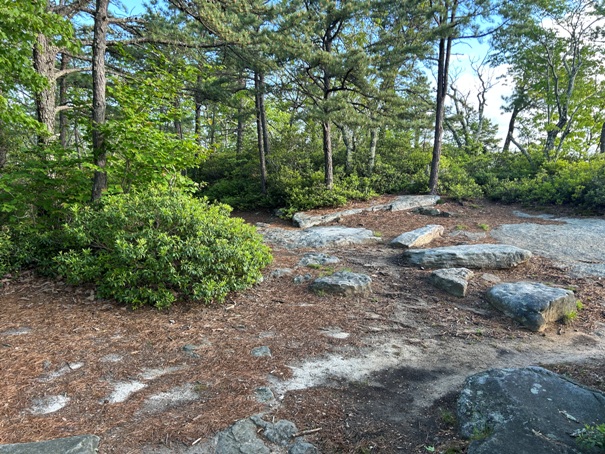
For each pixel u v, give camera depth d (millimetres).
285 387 3328
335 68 10875
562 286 5848
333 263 7180
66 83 13094
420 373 3668
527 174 15266
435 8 11594
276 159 16188
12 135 7797
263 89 12547
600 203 10383
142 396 3133
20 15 5504
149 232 5094
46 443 2396
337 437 2654
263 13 9938
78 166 7207
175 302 5141
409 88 15570
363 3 11000
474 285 5879
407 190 14688
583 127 20469
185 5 8438
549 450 2254
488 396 2877
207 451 2484
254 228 6504
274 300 5449
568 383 3014
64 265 5426
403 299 5602
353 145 18375
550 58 17703
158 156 6945
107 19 7160
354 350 4105
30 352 3811
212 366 3652
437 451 2498
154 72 7934
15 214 6824
